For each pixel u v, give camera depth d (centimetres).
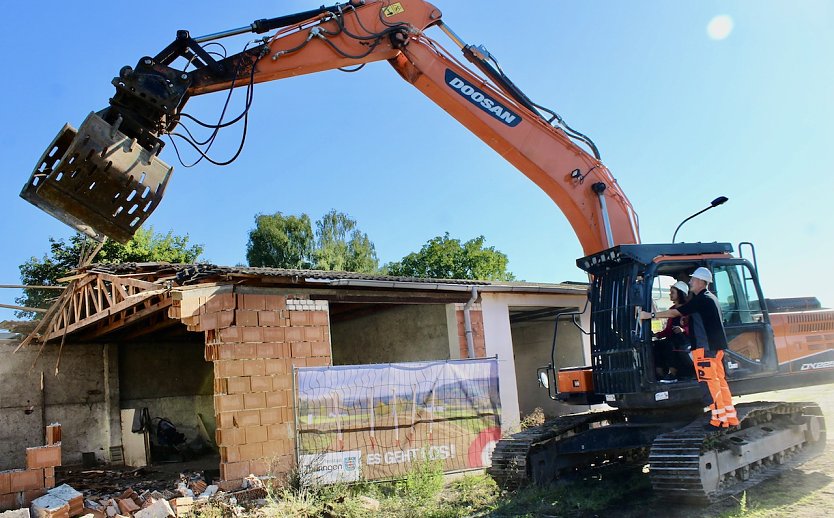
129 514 752
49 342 1514
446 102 873
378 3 833
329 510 744
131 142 564
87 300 1216
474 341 1292
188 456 1647
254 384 955
